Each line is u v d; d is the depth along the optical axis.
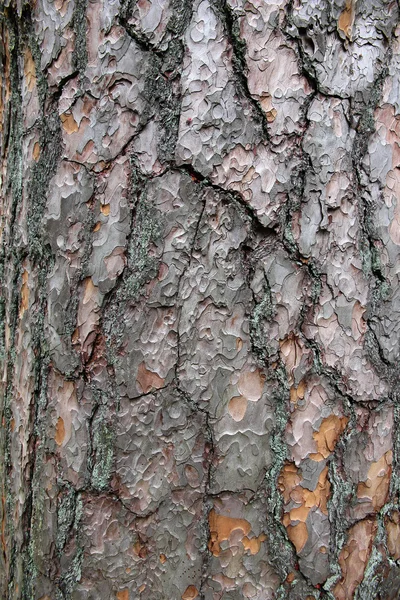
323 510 0.77
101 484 0.77
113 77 0.76
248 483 0.76
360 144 0.77
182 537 0.76
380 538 0.79
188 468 0.76
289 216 0.76
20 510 0.83
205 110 0.74
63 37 0.78
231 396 0.75
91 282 0.77
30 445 0.82
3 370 0.88
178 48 0.75
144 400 0.76
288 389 0.76
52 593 0.79
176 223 0.75
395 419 0.79
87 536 0.77
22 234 0.83
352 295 0.77
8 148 0.87
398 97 0.78
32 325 0.82
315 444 0.77
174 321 0.75
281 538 0.76
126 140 0.76
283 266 0.76
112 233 0.76
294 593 0.77
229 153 0.75
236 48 0.75
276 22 0.75
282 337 0.76
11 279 0.86
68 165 0.78
